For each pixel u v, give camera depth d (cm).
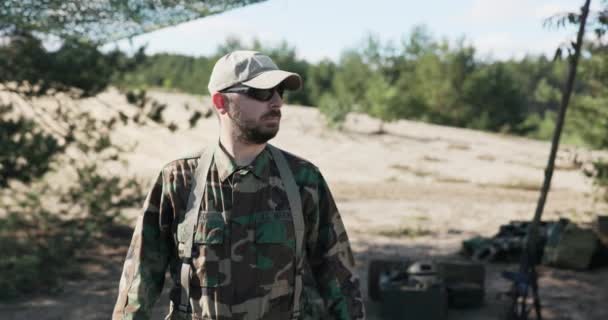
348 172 2542
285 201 182
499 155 3177
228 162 181
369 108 4053
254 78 176
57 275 885
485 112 6525
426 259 1144
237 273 177
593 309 806
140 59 901
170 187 184
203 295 177
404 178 2462
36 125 816
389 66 6306
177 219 183
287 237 180
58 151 801
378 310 778
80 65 838
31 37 730
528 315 771
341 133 3522
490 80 6544
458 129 4394
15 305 790
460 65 6619
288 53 6400
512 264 1088
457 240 1341
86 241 923
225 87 179
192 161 185
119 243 1138
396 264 811
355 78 6041
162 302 792
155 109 903
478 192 2192
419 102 4950
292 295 182
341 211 1702
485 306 815
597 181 991
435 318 714
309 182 186
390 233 1405
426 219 1614
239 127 179
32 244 906
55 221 985
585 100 1238
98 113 1298
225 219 178
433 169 2689
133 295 183
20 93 827
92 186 921
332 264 191
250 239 178
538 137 6419
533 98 8706
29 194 950
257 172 181
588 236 1037
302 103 6347
